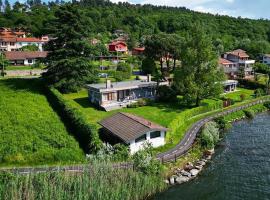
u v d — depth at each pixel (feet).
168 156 149.79
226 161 159.63
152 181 124.88
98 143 146.51
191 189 130.11
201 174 144.46
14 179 110.52
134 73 354.95
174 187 130.93
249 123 236.02
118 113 183.32
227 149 176.96
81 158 141.59
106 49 470.80
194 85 232.73
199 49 239.71
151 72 324.19
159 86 263.70
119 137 154.40
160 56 320.09
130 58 432.66
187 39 254.68
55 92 240.12
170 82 286.46
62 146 156.76
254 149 176.96
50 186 108.06
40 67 370.12
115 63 403.54
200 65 239.71
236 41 604.49
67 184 112.47
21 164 134.10
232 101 277.44
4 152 143.23
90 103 240.73
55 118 198.29
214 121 218.18
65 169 124.67
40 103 230.68
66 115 197.36
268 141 191.11
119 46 506.07
